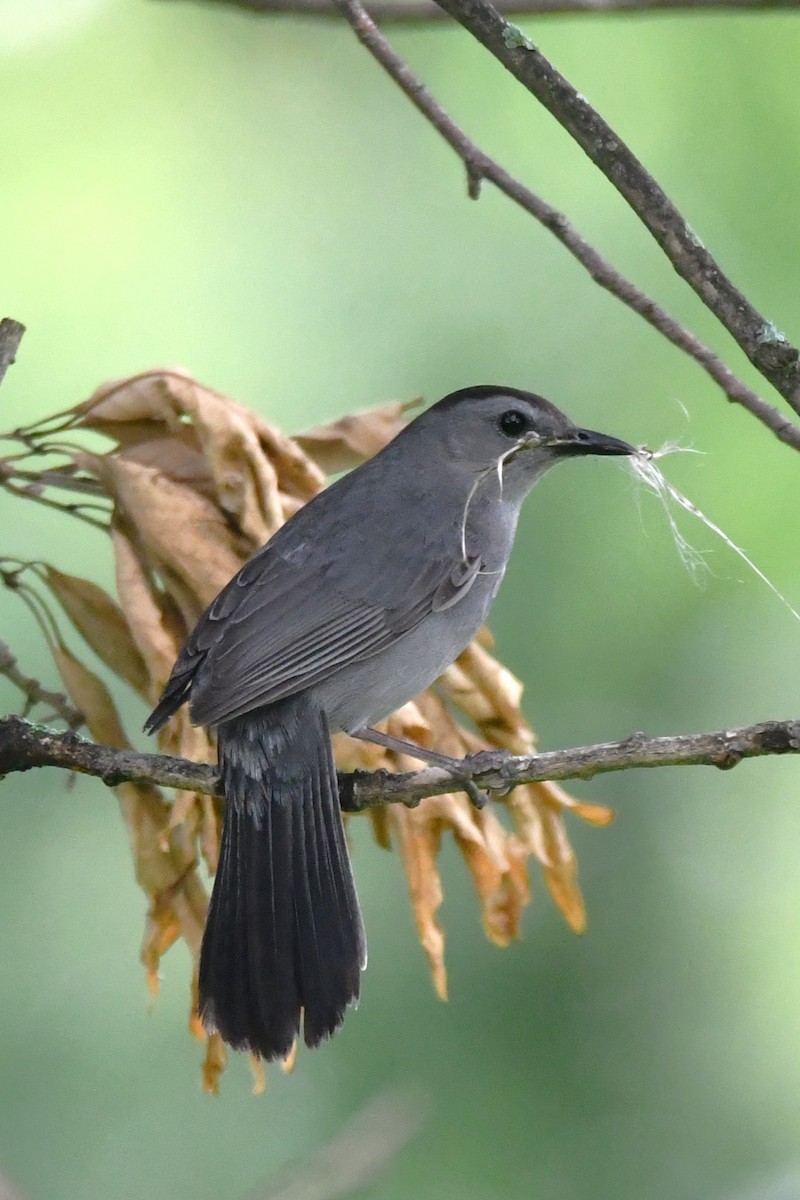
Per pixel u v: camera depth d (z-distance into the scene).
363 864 12.28
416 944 12.01
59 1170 11.54
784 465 12.85
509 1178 11.32
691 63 13.67
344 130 14.83
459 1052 11.69
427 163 14.34
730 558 12.75
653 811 12.61
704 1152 11.58
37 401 14.07
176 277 14.54
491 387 10.27
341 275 14.19
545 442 10.11
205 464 9.02
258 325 14.23
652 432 13.02
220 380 14.06
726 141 13.52
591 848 12.48
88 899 12.21
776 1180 11.42
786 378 7.45
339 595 9.16
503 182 8.66
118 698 12.68
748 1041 12.00
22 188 14.95
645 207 7.54
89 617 8.84
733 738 7.63
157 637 8.54
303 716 8.96
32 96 15.23
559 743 12.37
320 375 13.84
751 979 12.21
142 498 8.69
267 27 15.31
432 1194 11.16
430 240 14.03
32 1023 11.93
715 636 12.62
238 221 14.70
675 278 13.40
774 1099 11.82
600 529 12.72
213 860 8.79
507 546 10.08
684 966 12.20
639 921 12.32
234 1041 8.30
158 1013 12.09
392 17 11.23
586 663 12.54
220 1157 11.59
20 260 14.69
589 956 12.09
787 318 13.11
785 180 13.34
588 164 13.79
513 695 9.44
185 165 15.01
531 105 14.11
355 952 8.48
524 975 11.91
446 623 9.49
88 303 14.46
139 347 14.30
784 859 12.58
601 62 13.77
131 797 8.70
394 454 10.19
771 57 13.55
